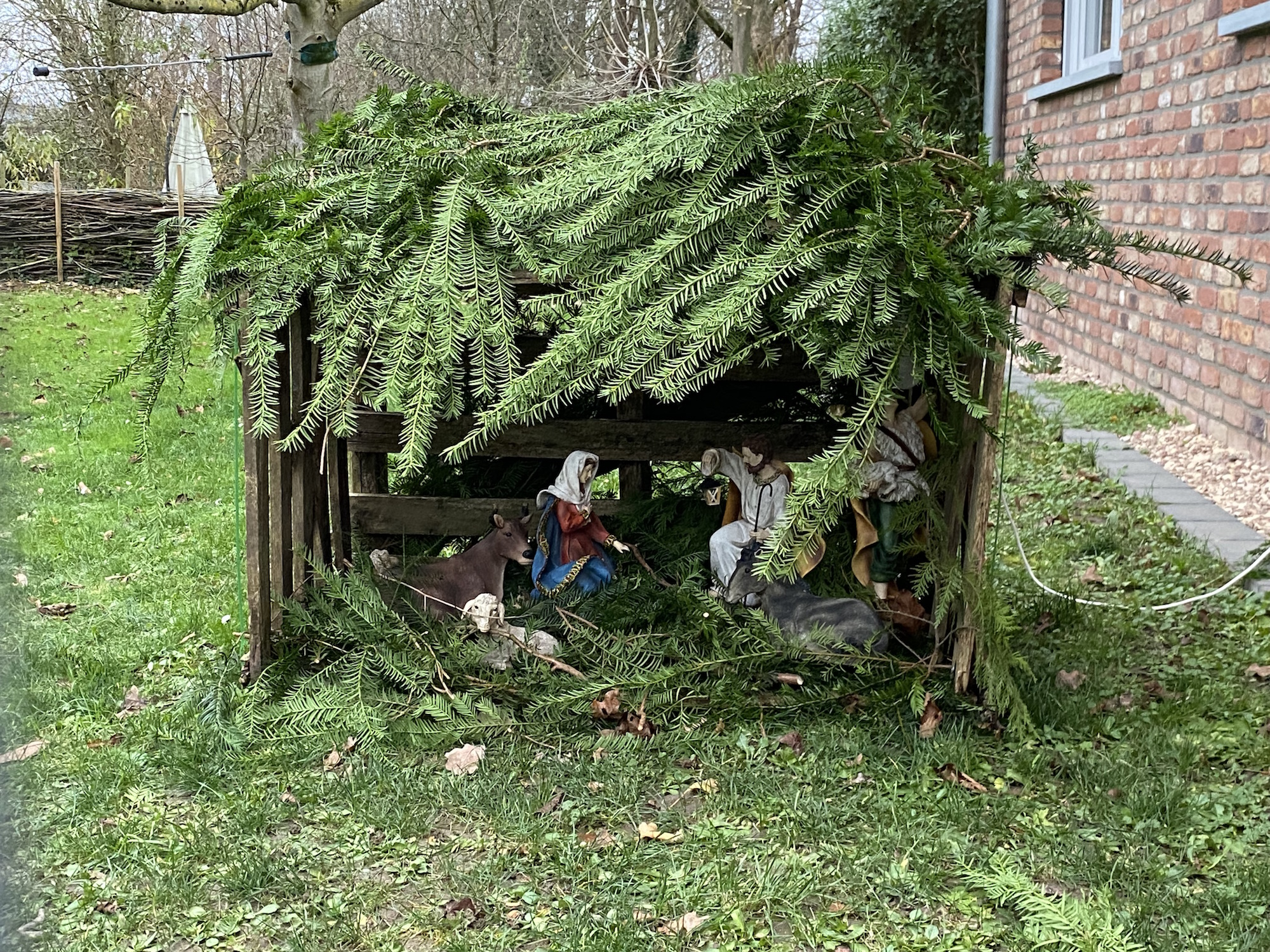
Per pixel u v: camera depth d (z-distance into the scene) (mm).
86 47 21328
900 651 4285
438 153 4164
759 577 4152
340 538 4777
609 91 14758
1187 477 7180
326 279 3986
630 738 3920
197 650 4867
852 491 3406
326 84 8992
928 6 13703
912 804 3549
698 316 3465
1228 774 3752
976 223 3584
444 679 4137
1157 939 2918
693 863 3281
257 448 4152
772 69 3904
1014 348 3402
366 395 3908
